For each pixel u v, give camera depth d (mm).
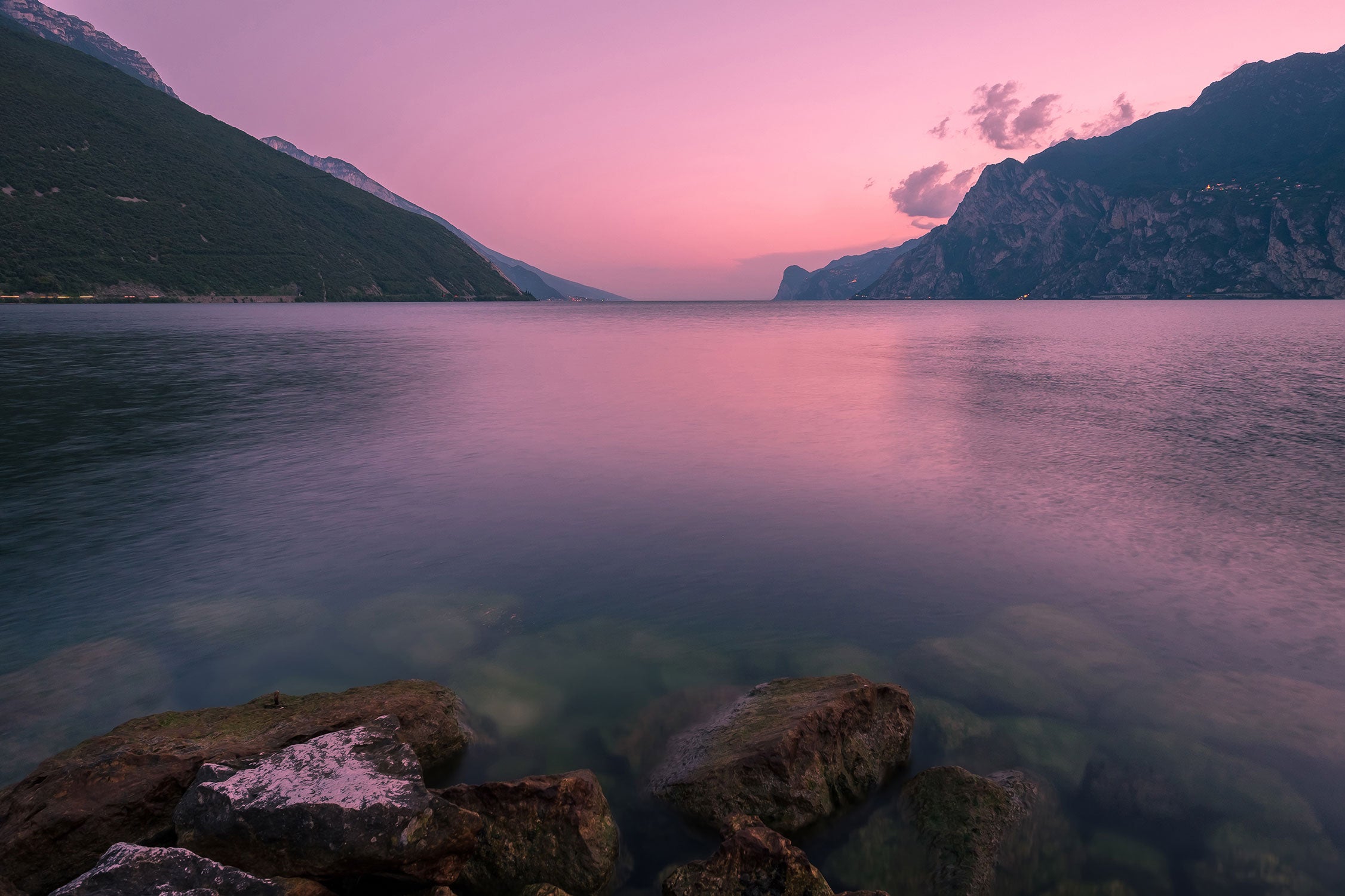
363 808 5215
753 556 12250
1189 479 16844
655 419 24984
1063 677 8203
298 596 10641
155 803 5594
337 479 17281
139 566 11859
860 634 9469
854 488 16234
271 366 43000
